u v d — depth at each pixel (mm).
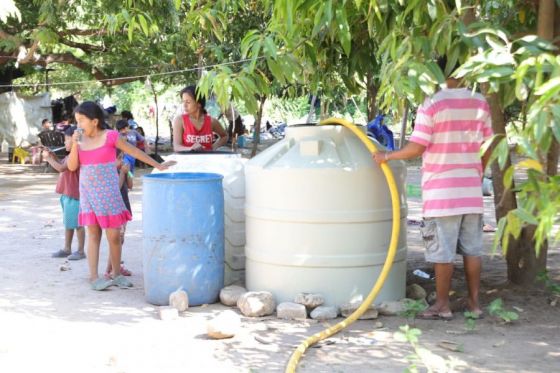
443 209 5199
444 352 4660
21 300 6039
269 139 31188
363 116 25016
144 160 6340
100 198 6406
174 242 5758
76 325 5324
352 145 5605
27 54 16891
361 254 5531
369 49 6426
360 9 5195
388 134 12406
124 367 4410
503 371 4309
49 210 11750
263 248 5711
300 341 4941
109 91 24875
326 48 6277
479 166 5281
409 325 5281
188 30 6832
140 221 10477
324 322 5379
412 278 6773
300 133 5715
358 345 4828
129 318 5516
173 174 6164
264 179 5641
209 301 5922
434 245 5312
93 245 6547
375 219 5535
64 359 4566
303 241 5531
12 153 21875
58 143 19812
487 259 7676
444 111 5117
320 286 5547
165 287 5812
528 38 3584
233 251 6391
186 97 7051
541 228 2514
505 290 6164
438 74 4176
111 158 6445
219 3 6469
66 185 7730
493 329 5172
